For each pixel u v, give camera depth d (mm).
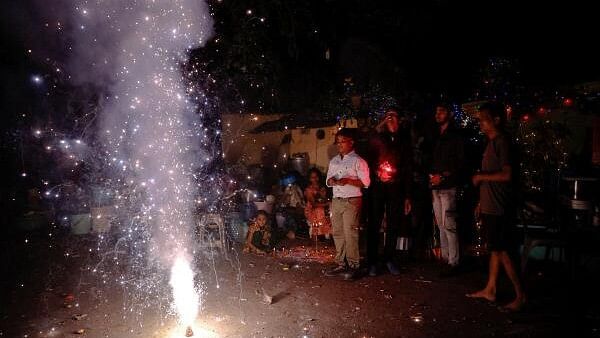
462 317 5355
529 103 8977
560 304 5613
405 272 7137
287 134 11500
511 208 5438
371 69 12516
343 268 6969
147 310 5660
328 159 10922
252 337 4879
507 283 6453
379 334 4953
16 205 11266
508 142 5426
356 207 6738
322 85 13219
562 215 6746
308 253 8227
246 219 9359
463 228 7773
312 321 5297
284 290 6348
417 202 7922
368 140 7316
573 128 8727
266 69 12562
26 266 7535
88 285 6605
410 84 12297
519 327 5043
